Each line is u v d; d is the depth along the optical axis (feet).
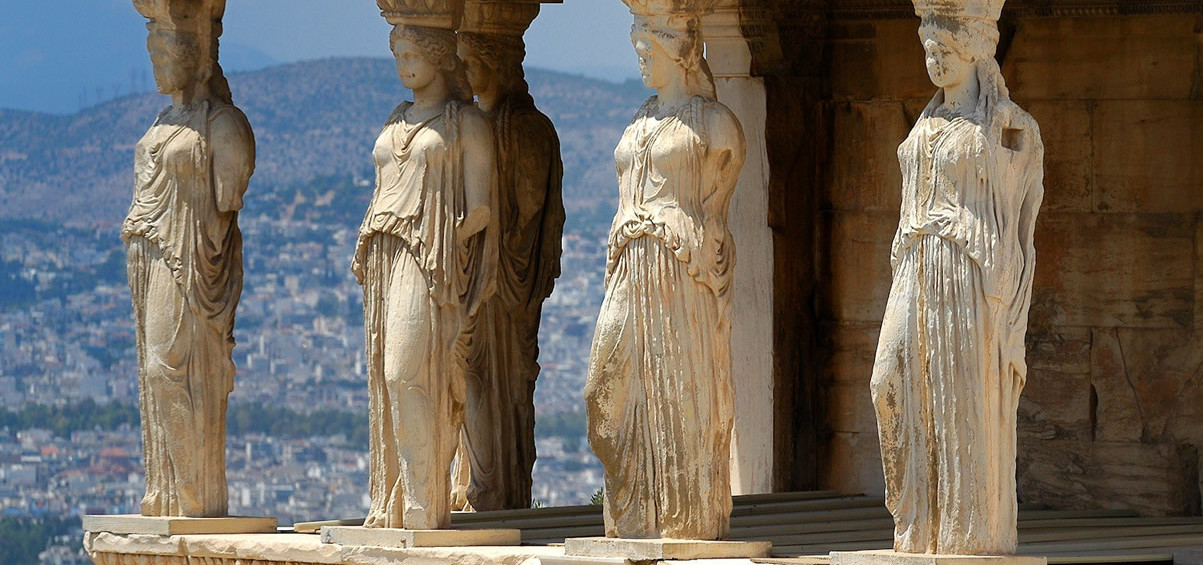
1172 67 114.73
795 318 122.72
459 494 111.86
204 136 103.60
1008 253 83.66
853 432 122.21
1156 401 115.44
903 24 120.57
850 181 121.90
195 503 104.47
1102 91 115.96
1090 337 116.67
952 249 83.56
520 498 111.55
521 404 111.75
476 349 110.52
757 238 122.42
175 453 104.27
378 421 97.30
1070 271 116.88
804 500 116.47
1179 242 114.83
